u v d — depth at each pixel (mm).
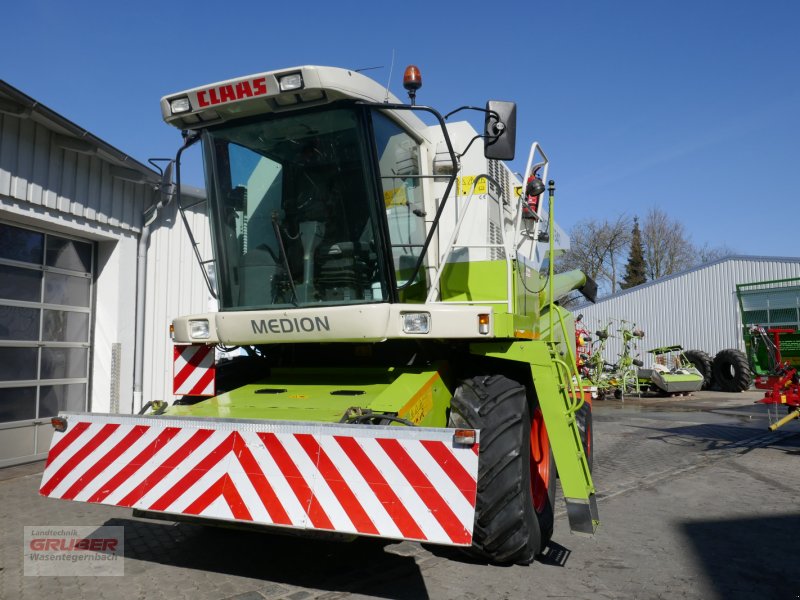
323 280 4109
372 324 3785
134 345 8523
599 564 4109
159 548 4367
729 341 24516
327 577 3805
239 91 3916
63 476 3730
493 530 3693
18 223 7293
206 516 3312
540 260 5883
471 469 2916
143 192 8719
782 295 15742
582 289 8305
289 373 4754
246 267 4336
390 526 2996
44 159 7188
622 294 27812
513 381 4094
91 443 3693
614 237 48562
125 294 8414
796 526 5020
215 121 4219
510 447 3752
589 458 6504
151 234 8938
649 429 11180
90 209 7824
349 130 3939
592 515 4031
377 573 3881
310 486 3148
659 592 3627
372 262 4004
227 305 4410
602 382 17625
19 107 6410
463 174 4766
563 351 6078
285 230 4184
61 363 7914
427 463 2984
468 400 3994
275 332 4070
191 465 3406
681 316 25906
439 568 3984
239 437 3326
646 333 26891
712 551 4391
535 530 3922
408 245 4172
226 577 3793
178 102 4137
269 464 3244
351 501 3078
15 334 7273
